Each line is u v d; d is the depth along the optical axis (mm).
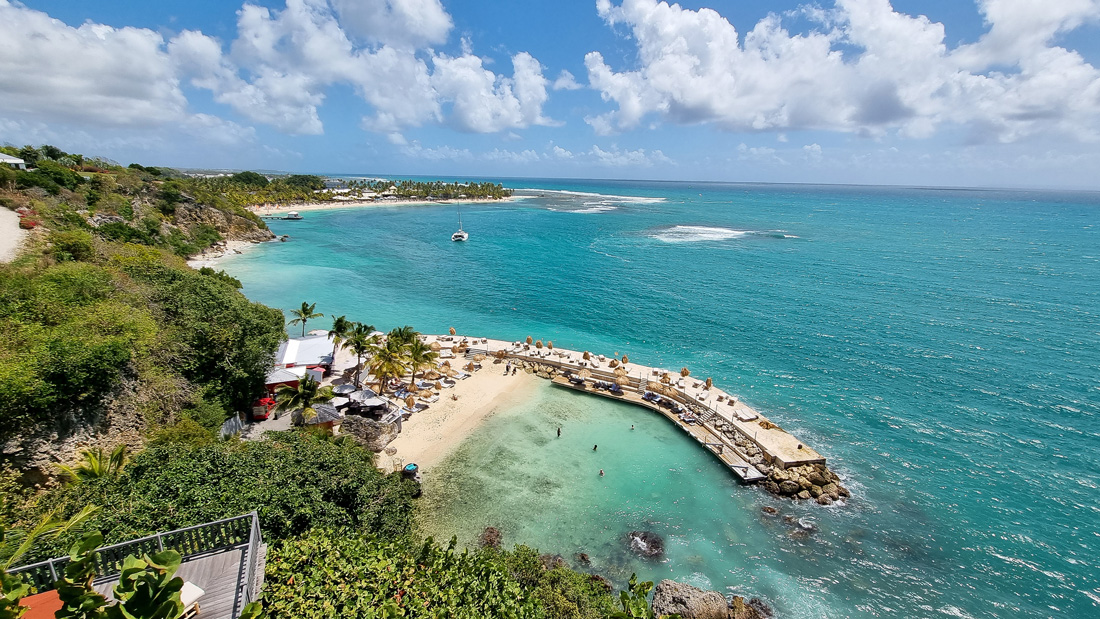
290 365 47000
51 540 16891
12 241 46031
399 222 194875
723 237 162125
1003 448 44344
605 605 24688
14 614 7918
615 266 117062
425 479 37406
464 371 55250
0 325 26641
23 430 23125
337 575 16250
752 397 52906
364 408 43406
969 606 29469
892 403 51781
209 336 37250
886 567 31906
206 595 13852
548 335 71438
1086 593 30406
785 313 81250
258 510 19000
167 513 18406
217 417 34312
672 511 35906
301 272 103312
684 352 65250
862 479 40031
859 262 120125
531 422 46281
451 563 20672
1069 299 87312
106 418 27016
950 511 36750
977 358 62750
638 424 46812
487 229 179875
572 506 35844
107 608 7262
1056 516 36500
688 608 27266
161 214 104312
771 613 28359
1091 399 52562
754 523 35125
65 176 84875
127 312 33406
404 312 81062
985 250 135750
